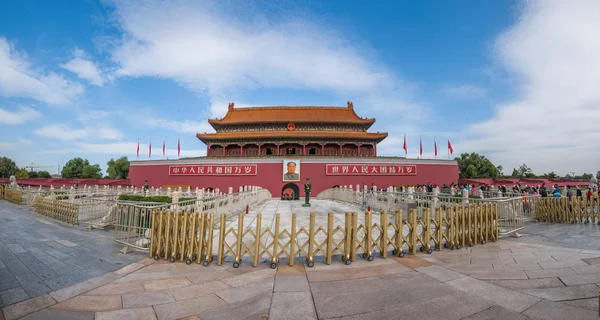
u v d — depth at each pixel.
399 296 5.26
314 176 44.47
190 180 46.06
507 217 11.20
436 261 7.46
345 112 59.31
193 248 7.54
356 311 4.72
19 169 74.25
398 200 16.78
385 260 7.62
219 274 6.67
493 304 4.82
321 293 5.48
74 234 11.51
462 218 9.06
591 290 5.19
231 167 45.28
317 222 14.93
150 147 55.97
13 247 9.05
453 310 4.66
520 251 8.30
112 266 7.29
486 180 48.25
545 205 15.08
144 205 9.91
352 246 7.49
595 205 14.55
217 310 4.86
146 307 4.99
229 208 16.77
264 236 11.15
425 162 45.75
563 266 6.63
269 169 44.66
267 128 54.53
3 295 5.43
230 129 55.41
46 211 17.12
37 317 4.63
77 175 77.81
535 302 4.82
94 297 5.41
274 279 6.29
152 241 8.09
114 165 77.56
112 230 12.54
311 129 54.25
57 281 6.19
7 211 19.28
